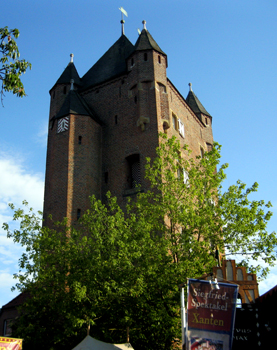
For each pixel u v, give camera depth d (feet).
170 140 97.09
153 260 76.69
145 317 73.92
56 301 73.56
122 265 72.64
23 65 54.54
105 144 130.72
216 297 50.83
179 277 74.64
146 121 125.18
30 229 80.18
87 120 127.44
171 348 77.00
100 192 124.57
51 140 128.26
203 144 160.56
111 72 144.77
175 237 83.76
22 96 54.70
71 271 74.23
